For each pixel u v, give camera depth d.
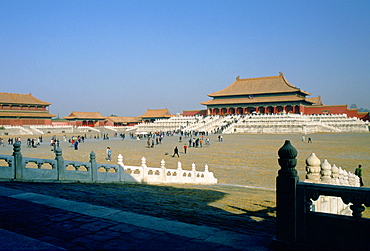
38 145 78.81
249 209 14.03
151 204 13.29
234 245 7.74
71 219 9.74
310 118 140.75
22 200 12.44
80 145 78.75
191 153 57.53
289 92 171.12
